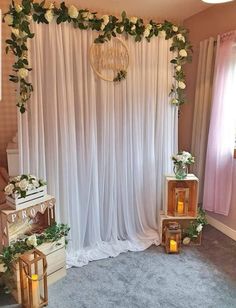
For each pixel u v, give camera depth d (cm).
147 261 255
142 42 264
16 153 252
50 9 212
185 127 356
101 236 279
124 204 279
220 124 286
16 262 199
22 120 220
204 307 199
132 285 223
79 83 239
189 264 250
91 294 213
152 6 281
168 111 288
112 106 258
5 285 215
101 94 251
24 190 207
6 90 322
